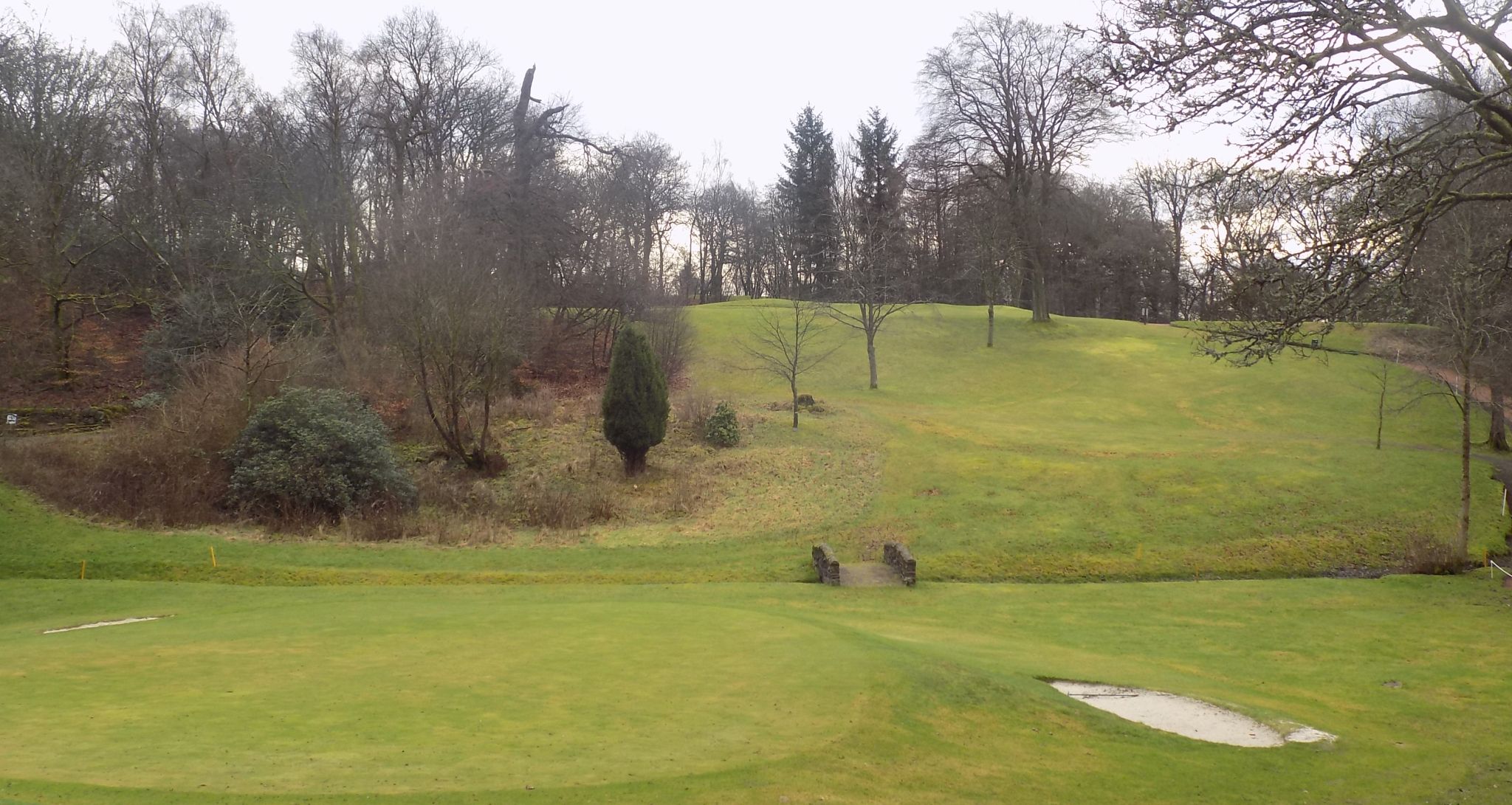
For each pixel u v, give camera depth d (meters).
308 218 40.22
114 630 14.53
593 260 46.66
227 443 28.28
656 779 7.93
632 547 24.88
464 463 31.73
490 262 37.56
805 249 76.00
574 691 10.54
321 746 8.30
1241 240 9.78
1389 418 38.34
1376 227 8.16
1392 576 22.94
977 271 60.38
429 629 14.04
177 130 47.81
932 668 11.91
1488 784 10.04
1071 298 76.69
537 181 49.81
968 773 8.90
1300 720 12.23
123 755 7.80
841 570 23.31
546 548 24.56
